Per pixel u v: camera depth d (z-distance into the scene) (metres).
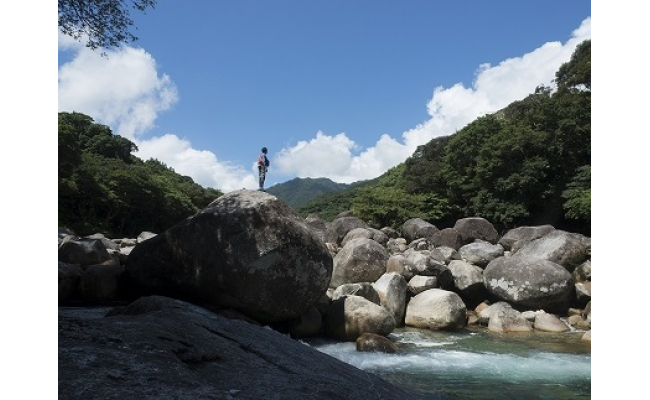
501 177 24.94
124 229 36.41
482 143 27.22
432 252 13.59
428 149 36.56
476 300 11.64
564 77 30.06
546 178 24.39
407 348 8.09
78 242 10.09
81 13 7.32
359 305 8.51
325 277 8.37
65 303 8.39
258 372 3.22
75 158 28.61
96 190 31.36
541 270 10.68
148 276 8.19
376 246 12.20
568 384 5.98
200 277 7.82
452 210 28.36
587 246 12.38
